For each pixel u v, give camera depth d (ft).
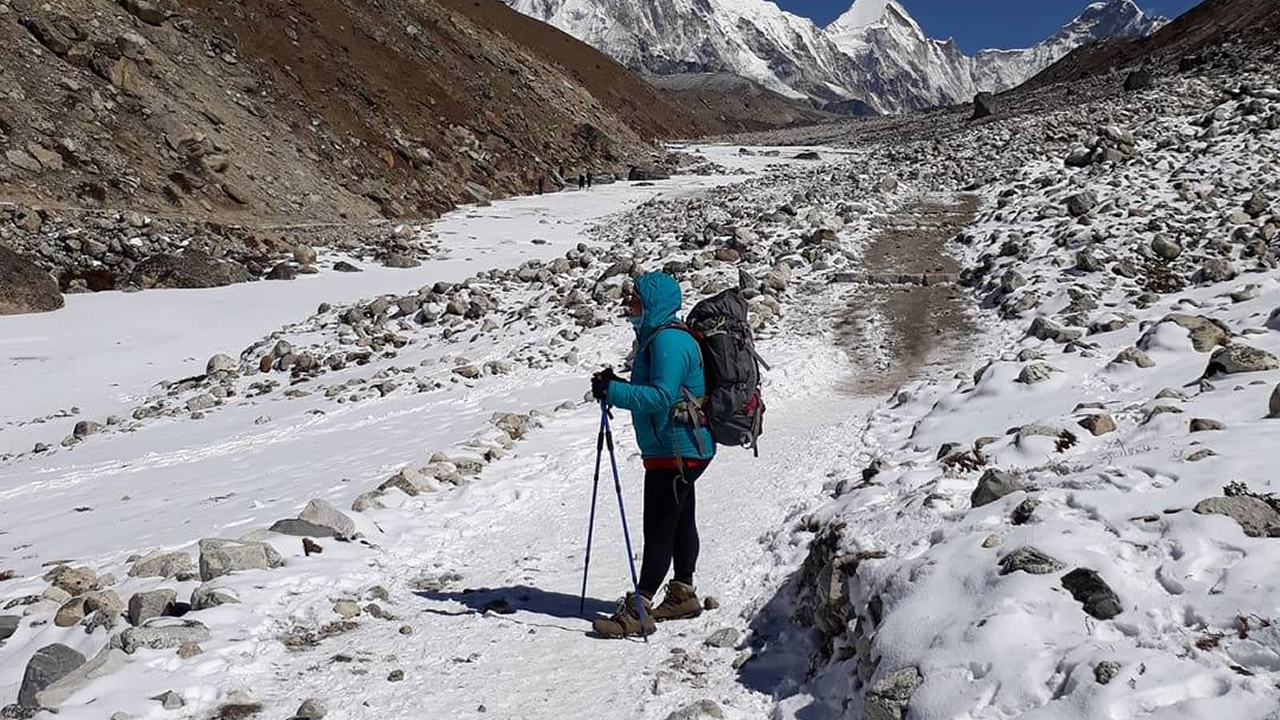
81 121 105.91
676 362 17.79
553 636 18.30
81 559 26.25
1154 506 14.34
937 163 102.94
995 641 12.32
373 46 168.35
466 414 40.86
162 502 32.73
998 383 28.32
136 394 59.41
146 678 16.19
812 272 59.41
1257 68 123.24
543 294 63.57
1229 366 23.53
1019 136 111.14
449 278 92.07
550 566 22.48
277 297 85.40
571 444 32.37
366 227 120.26
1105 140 82.02
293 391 52.47
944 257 61.52
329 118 141.08
